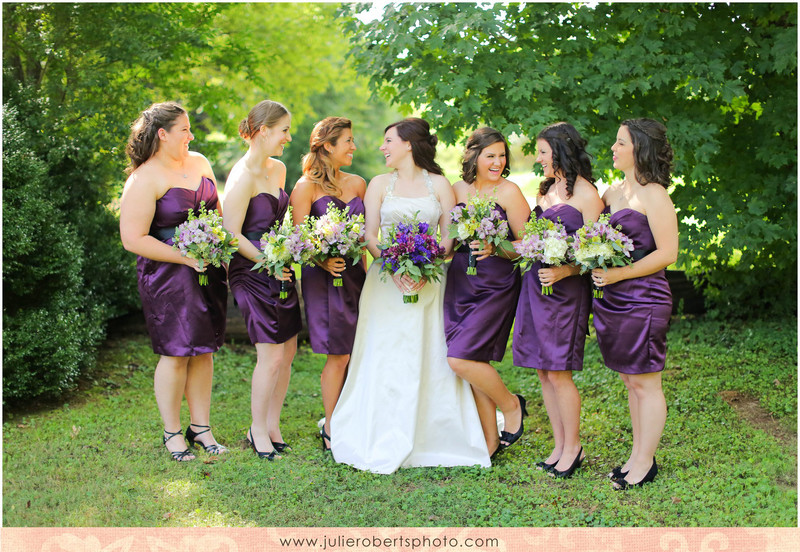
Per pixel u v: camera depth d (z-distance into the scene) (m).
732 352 5.71
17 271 5.03
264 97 8.65
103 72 6.39
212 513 3.47
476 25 5.01
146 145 4.03
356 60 5.83
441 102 5.13
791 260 5.88
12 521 3.34
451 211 3.94
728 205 5.47
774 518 3.34
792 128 5.42
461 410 4.16
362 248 4.15
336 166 4.27
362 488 3.77
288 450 4.35
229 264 4.23
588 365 5.93
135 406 5.18
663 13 5.38
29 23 6.31
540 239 3.62
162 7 6.89
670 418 4.61
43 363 4.96
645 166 3.59
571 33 5.57
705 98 5.70
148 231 4.01
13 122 5.24
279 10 8.09
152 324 4.09
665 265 3.58
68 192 6.02
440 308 4.20
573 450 3.93
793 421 4.48
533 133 5.00
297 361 6.75
